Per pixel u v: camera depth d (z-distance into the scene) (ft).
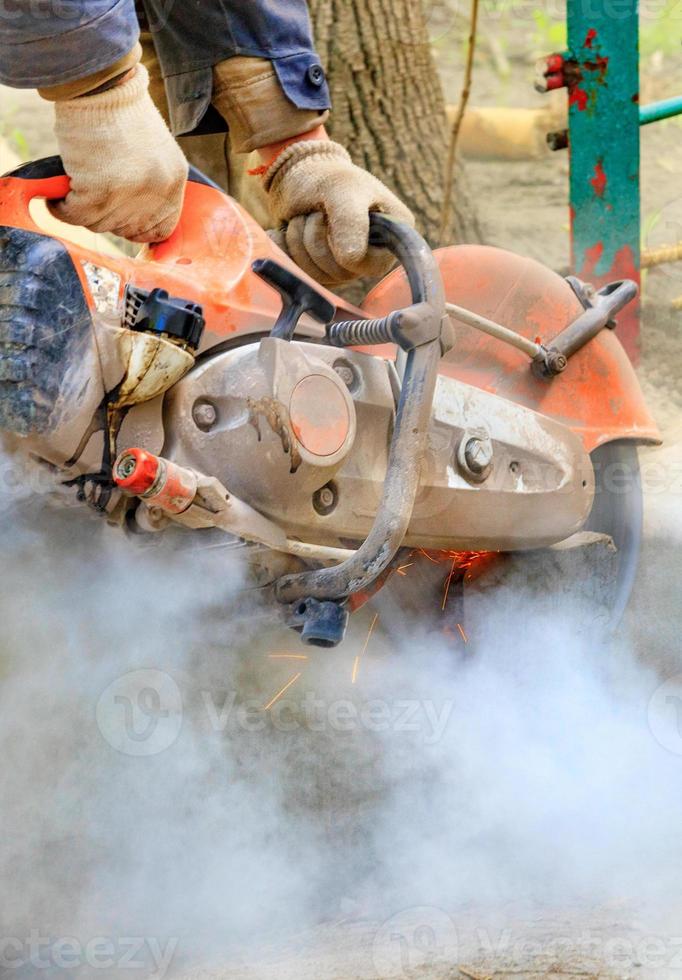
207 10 13.17
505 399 14.12
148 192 11.41
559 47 37.86
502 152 33.40
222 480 10.94
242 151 13.84
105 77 11.01
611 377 15.55
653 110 21.44
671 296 25.13
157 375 10.46
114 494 10.92
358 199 12.50
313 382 11.06
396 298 14.06
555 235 28.30
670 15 37.22
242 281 11.72
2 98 31.19
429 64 23.61
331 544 12.07
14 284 10.34
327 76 22.54
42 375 10.28
